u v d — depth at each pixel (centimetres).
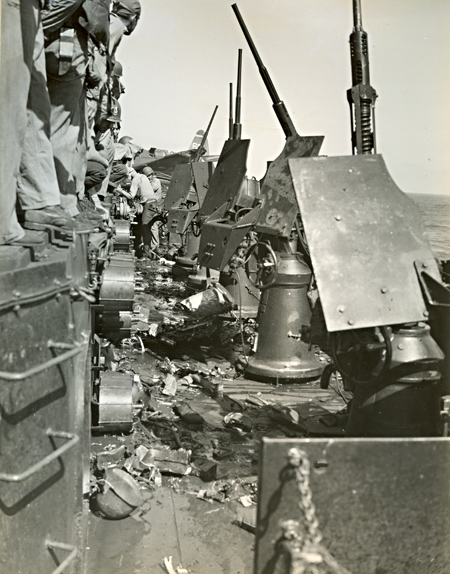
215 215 798
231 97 1114
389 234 384
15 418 256
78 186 605
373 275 374
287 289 726
